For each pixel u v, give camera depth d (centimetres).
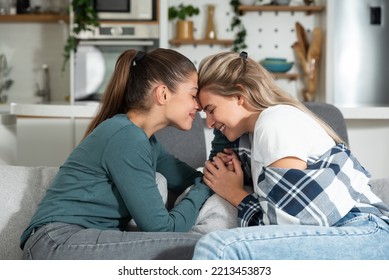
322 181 175
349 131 396
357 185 185
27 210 204
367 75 579
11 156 384
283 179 176
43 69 604
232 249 157
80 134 435
